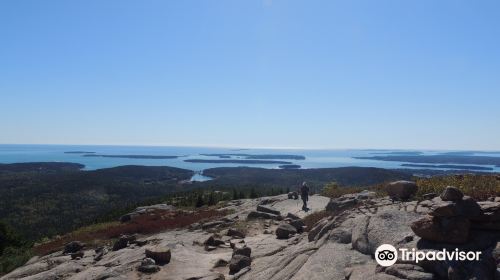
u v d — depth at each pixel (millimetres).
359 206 15742
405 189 15734
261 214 26297
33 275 16969
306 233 17219
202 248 18016
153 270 13562
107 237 27281
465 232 9125
